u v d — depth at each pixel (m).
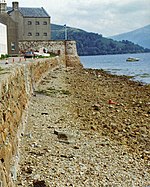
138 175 11.51
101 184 10.50
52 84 34.97
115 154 13.35
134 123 18.89
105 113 21.34
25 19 87.56
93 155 12.91
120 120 19.52
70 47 79.06
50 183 10.08
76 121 18.41
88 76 49.91
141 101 26.84
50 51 77.00
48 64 47.56
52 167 11.24
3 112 9.23
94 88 34.91
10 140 10.08
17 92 14.31
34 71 29.33
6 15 63.47
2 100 9.30
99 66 91.69
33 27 88.44
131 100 27.36
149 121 19.55
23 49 74.69
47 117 18.50
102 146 14.21
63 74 50.91
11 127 10.74
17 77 15.19
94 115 20.47
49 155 12.28
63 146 13.55
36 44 75.69
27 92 21.28
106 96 29.28
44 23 89.25
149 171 11.93
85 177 10.84
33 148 12.81
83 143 14.32
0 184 7.31
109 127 17.59
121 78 48.38
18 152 11.74
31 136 14.27
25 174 10.47
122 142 15.09
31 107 20.70
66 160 12.03
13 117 11.69
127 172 11.66
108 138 15.56
